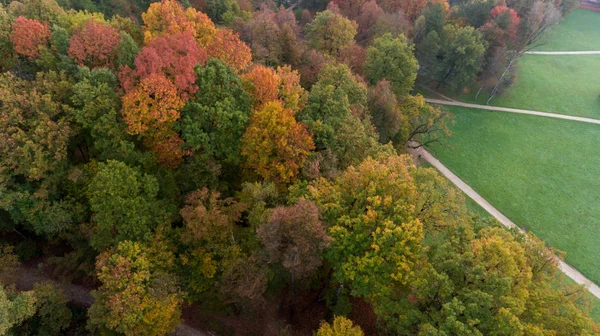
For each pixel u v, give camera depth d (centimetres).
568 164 7638
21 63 4253
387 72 6481
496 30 8356
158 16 4891
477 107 8944
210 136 3875
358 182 3484
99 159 3819
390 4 9381
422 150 7688
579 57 10925
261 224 3014
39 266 4209
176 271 3506
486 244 2945
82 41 4062
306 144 3934
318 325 3984
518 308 2623
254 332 3909
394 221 3203
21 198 3469
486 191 6981
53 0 4850
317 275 3959
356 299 4150
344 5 9556
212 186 3900
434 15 8350
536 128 8462
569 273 5728
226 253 3378
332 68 5222
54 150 3612
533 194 6981
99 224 3250
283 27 6109
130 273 3070
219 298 3612
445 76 8806
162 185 3819
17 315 2956
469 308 2622
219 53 4525
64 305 3638
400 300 3103
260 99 4188
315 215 2900
